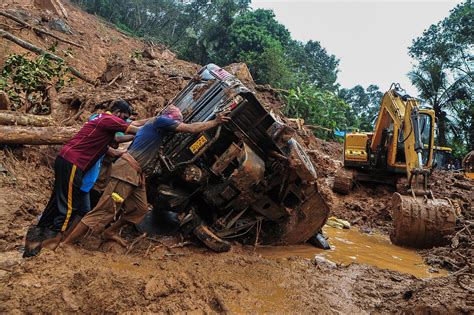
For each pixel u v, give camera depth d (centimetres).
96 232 434
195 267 435
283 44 4188
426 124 1008
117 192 423
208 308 347
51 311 314
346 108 3041
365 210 948
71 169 396
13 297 312
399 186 1018
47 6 2389
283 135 509
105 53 2378
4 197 526
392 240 709
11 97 852
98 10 3697
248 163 473
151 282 363
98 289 339
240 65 1614
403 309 377
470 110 3272
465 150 3259
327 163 1310
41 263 356
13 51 1560
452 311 336
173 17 4003
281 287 417
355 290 438
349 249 636
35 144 648
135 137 446
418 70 3644
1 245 420
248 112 490
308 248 609
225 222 525
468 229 633
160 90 1055
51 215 397
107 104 865
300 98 2603
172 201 496
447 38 3634
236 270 447
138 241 485
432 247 663
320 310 375
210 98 543
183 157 490
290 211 587
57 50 1938
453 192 1154
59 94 896
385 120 1093
